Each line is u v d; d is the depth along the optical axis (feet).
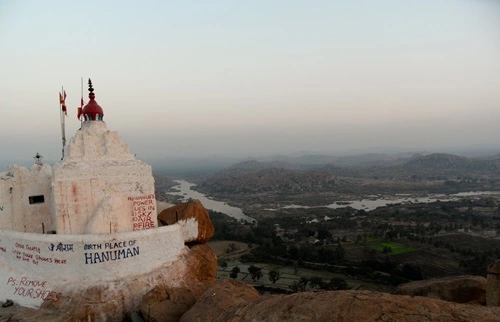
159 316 60.08
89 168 69.36
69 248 64.34
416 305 37.70
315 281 209.26
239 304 51.88
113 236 65.77
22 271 67.05
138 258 67.97
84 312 60.49
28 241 66.44
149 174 74.90
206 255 78.69
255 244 329.11
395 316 36.45
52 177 71.77
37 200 78.59
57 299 61.93
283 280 226.58
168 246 72.49
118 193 71.67
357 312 38.06
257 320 43.83
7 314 60.90
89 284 63.62
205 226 80.02
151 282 67.56
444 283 63.21
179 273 71.87
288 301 44.27
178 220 77.05
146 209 74.18
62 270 64.39
